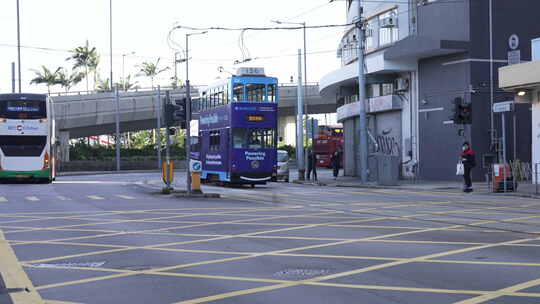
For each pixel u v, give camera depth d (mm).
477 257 10547
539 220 15992
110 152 76812
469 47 34000
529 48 35344
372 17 41281
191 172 26500
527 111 35000
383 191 28922
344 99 49219
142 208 20578
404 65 37031
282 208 20125
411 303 7508
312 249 11656
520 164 32812
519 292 7977
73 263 10602
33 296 8070
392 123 39781
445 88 35438
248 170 32250
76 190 30531
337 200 23312
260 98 32562
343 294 8031
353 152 45469
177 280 9086
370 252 11211
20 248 12281
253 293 8164
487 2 34531
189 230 14727
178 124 28938
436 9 35906
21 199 24891
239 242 12711
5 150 35938
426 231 13938
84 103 62750
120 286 8742
